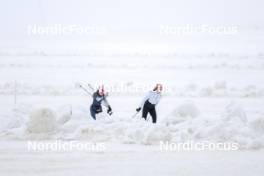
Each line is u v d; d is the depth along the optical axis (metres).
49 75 112.44
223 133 45.84
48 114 48.66
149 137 45.50
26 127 48.94
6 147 43.56
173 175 34.28
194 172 35.09
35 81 104.88
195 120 49.09
